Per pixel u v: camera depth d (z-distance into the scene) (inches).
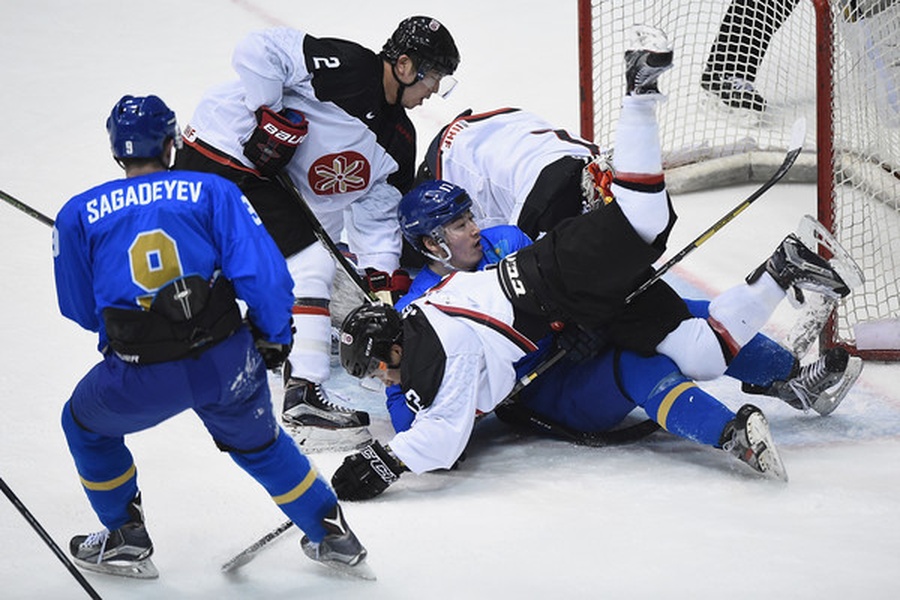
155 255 449.1
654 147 557.6
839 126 804.6
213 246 458.6
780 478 565.3
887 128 837.8
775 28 933.2
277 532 503.2
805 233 613.3
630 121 555.8
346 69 679.1
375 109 693.9
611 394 614.5
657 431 649.6
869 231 837.8
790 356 644.1
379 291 717.9
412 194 665.0
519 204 723.4
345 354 596.1
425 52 677.3
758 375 647.8
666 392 597.6
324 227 722.8
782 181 922.1
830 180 717.9
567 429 637.9
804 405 646.5
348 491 572.1
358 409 692.7
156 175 462.9
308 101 684.7
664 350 609.3
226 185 462.6
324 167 696.4
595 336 608.1
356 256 748.0
